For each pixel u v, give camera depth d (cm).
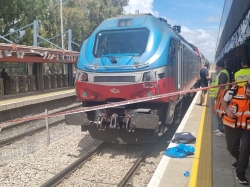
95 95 686
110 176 571
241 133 430
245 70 492
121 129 693
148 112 639
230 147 448
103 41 725
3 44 1291
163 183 430
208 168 488
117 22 743
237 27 782
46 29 2872
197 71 1789
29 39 2523
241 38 656
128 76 645
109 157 682
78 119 674
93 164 636
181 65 862
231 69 1527
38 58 1675
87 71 690
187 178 447
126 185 520
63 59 1956
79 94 707
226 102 427
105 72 665
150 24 706
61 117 1284
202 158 537
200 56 2138
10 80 1638
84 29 3491
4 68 1670
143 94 644
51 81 2028
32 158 685
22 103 1330
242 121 416
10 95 1511
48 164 642
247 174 461
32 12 2452
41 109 1520
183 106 1216
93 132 724
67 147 766
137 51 679
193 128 776
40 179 566
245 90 413
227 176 455
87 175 575
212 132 750
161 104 680
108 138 709
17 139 900
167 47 675
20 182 553
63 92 1841
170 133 895
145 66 640
